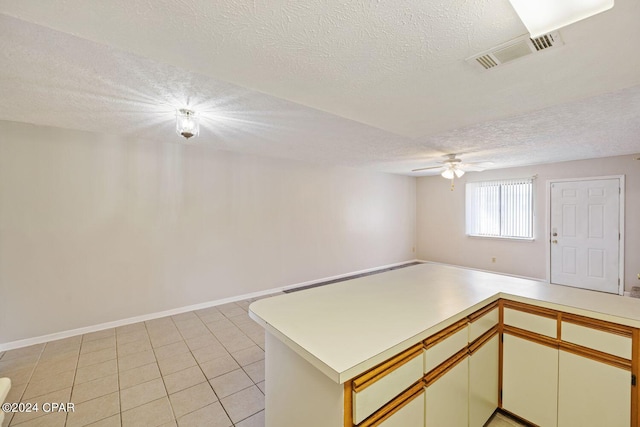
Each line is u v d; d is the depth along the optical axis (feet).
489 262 19.43
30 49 4.91
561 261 16.30
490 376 5.66
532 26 3.19
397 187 22.31
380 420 3.49
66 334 9.95
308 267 16.80
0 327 8.98
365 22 3.42
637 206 13.96
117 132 10.43
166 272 11.98
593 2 2.80
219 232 13.39
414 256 23.75
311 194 16.89
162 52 4.08
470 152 13.64
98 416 6.19
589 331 4.81
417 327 4.24
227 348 9.24
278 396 4.53
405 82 5.09
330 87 5.29
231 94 6.81
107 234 10.71
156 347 9.28
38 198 9.52
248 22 3.39
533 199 17.37
